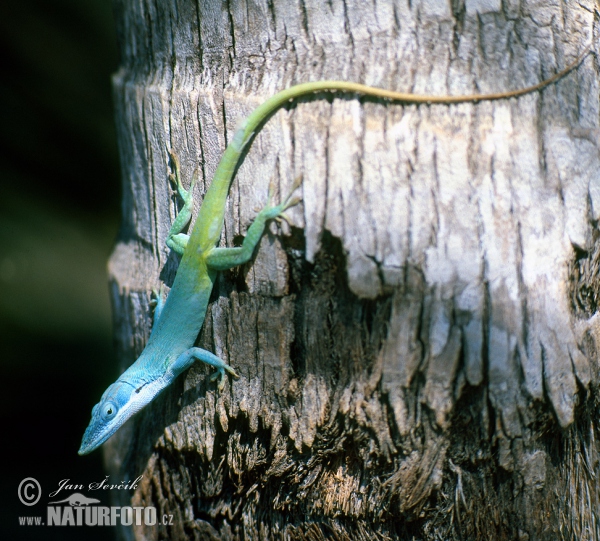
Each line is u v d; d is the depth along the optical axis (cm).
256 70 101
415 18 100
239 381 102
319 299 100
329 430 101
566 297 100
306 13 100
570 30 101
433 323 99
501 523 101
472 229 99
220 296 102
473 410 100
